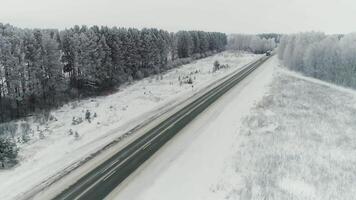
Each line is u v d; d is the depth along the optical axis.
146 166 19.38
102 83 49.03
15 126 29.47
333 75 63.22
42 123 30.98
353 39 65.06
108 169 18.89
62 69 44.91
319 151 22.30
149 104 37.19
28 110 36.16
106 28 53.56
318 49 67.56
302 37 85.31
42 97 40.28
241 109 33.50
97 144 23.31
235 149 21.97
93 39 47.97
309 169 19.00
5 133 27.09
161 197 15.76
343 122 31.30
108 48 51.00
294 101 38.28
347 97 46.78
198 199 15.46
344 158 21.44
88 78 46.50
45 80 41.31
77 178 17.69
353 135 27.09
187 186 16.86
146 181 17.45
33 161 20.34
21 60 36.69
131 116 31.69
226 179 17.45
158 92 44.84
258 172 18.17
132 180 17.53
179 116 30.77
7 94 36.22
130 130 26.61
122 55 54.97
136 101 39.31
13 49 36.12
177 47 90.56
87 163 19.75
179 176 18.06
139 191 16.36
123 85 52.53
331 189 16.64
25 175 18.16
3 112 33.59
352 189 16.81
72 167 19.16
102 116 32.25
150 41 65.81
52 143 23.92
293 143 23.47
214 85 48.56
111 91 48.06
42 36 40.59
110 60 51.38
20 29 39.44
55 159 20.56
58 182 17.20
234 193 15.78
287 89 45.88
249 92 42.38
